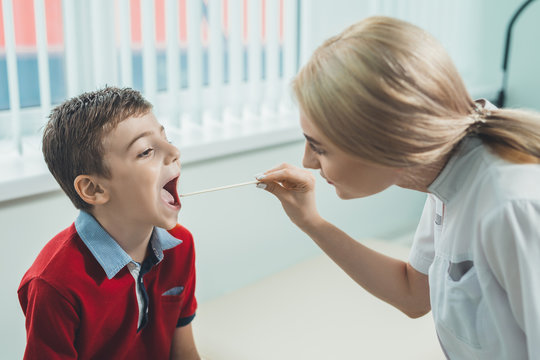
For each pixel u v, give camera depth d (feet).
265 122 5.02
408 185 2.49
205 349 3.78
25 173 3.56
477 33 6.72
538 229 2.04
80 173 2.52
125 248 2.70
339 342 3.80
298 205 3.00
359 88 2.07
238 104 4.86
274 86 5.10
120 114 2.48
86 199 2.55
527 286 2.05
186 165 4.33
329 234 3.07
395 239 6.18
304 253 5.42
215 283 4.77
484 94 6.57
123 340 2.79
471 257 2.35
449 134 2.16
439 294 2.56
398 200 6.27
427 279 3.03
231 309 4.22
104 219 2.64
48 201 3.68
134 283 2.72
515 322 2.27
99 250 2.58
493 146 2.24
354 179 2.31
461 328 2.49
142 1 4.12
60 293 2.48
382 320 4.07
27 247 3.64
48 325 2.51
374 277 3.10
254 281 5.04
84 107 2.50
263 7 4.98
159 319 2.93
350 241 3.09
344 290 4.50
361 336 3.87
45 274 2.51
